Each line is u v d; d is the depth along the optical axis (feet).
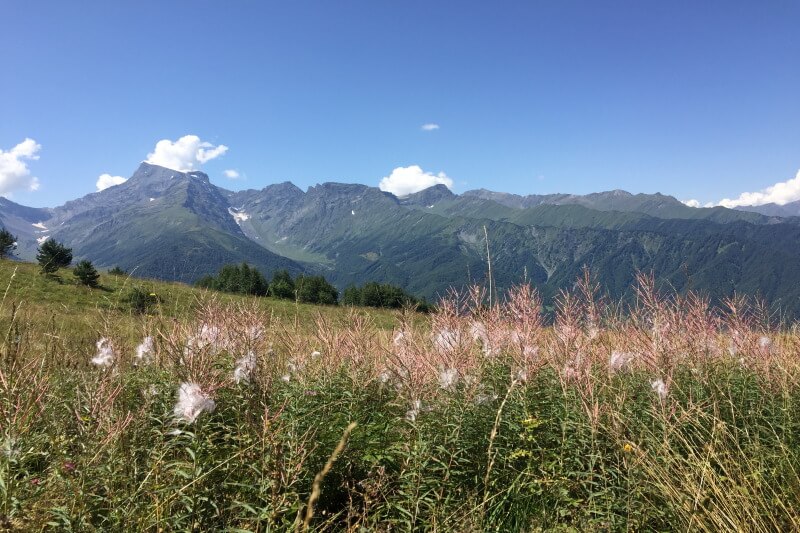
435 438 12.60
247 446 11.52
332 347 16.85
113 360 13.88
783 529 11.50
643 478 12.51
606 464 13.00
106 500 9.58
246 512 10.39
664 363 16.61
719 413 15.11
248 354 14.46
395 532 11.52
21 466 9.65
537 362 15.52
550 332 17.66
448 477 12.00
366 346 17.61
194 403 11.18
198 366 13.15
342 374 15.84
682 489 12.31
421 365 14.69
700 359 17.58
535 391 15.25
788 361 17.85
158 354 14.93
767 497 12.44
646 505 12.06
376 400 16.26
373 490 11.85
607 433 13.35
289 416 12.62
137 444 11.12
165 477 10.64
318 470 12.02
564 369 15.24
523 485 12.62
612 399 15.10
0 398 10.48
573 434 13.53
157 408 12.71
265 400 12.91
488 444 13.14
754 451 13.83
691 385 16.38
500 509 12.35
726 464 13.24
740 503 11.85
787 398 15.61
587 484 12.73
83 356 14.98
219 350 15.80
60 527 8.95
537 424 13.56
